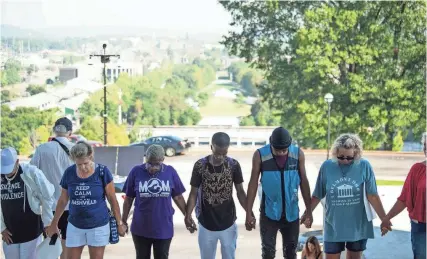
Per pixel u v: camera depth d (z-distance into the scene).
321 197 5.83
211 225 5.91
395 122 36.09
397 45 36.97
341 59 35.97
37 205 6.01
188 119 78.25
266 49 41.19
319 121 36.59
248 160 30.27
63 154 6.29
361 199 5.71
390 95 35.94
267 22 41.78
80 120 58.75
